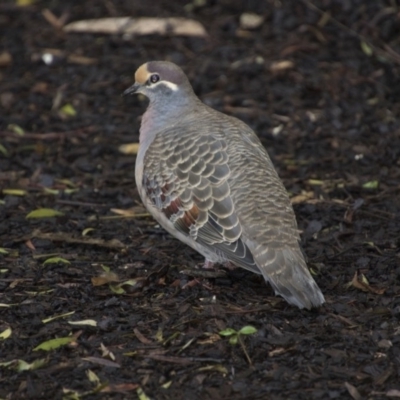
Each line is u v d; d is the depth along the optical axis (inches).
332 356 401.1
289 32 779.4
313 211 543.2
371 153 621.6
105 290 460.8
